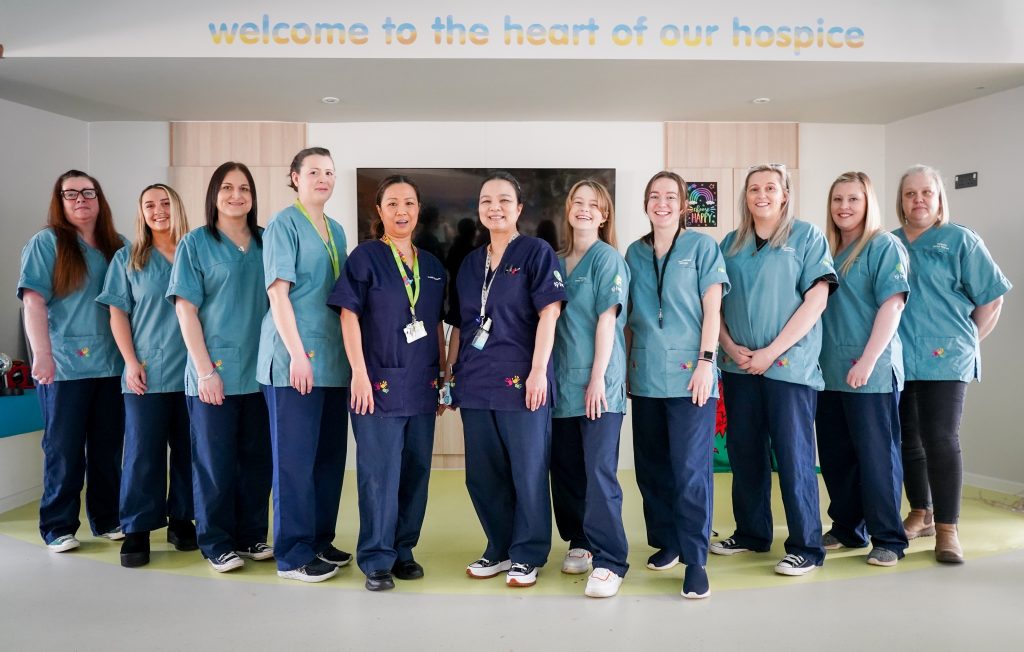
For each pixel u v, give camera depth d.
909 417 3.61
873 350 3.08
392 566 2.97
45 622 2.53
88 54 4.06
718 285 2.88
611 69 4.36
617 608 2.64
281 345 2.88
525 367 2.82
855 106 5.18
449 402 3.00
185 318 2.98
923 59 4.25
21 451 4.29
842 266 3.25
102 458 3.56
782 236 3.05
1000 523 3.86
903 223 3.58
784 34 4.21
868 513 3.17
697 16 4.19
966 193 5.06
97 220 3.55
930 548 3.38
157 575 3.04
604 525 2.82
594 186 2.98
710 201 5.57
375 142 5.52
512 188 2.87
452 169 5.43
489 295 2.85
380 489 2.83
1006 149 4.79
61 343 3.38
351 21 4.12
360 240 5.46
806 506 3.02
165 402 3.25
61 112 5.20
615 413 2.83
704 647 2.31
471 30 4.15
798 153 5.63
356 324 2.79
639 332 2.96
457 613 2.60
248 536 3.27
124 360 3.41
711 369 2.82
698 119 5.50
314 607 2.66
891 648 2.30
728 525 3.83
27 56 4.05
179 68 4.27
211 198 3.08
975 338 3.35
